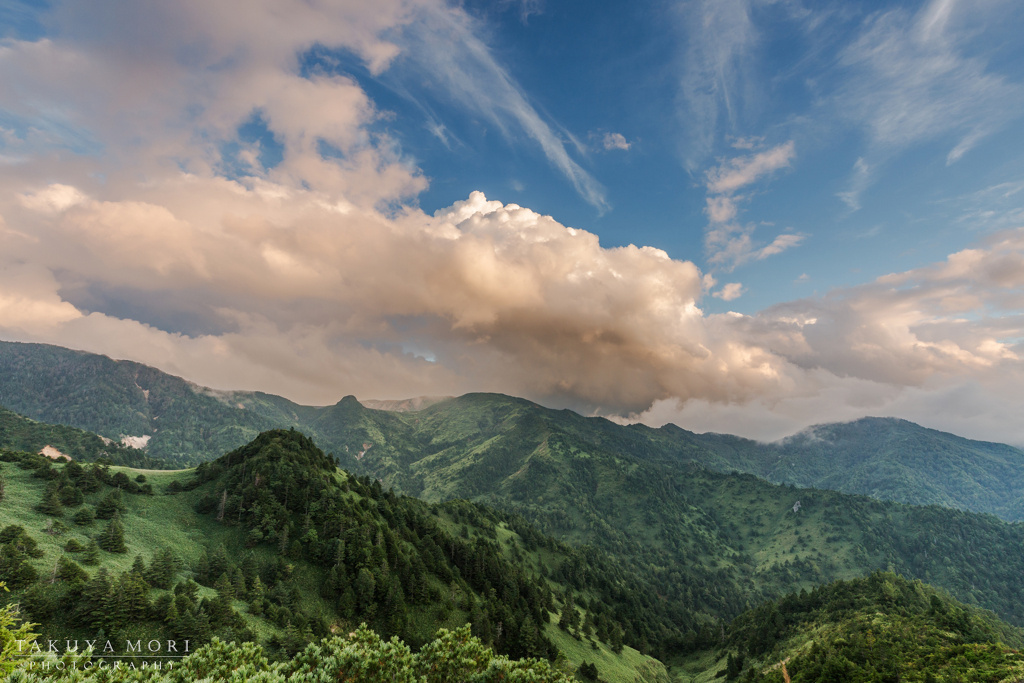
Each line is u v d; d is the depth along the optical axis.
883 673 134.25
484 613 166.25
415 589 163.25
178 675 41.53
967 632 154.25
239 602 128.88
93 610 98.75
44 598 97.69
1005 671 112.88
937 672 125.19
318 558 160.00
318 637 127.44
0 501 139.88
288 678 44.41
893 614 179.12
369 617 146.38
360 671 47.03
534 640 169.62
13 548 109.19
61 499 151.50
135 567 119.19
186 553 150.50
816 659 157.62
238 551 158.50
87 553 120.81
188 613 107.06
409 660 49.62
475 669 50.88
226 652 45.28
